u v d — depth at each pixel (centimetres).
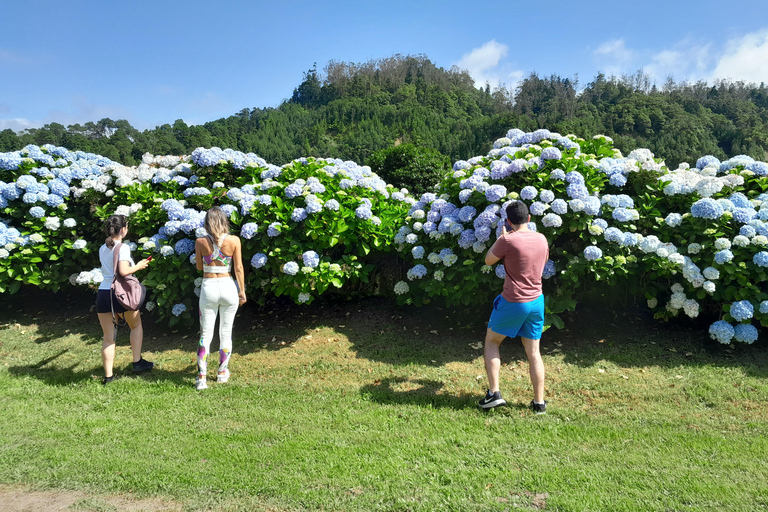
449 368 448
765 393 372
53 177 645
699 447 300
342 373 447
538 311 349
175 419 359
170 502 256
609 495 250
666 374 414
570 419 349
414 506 244
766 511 235
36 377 461
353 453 300
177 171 615
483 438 317
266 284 527
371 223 540
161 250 510
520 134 584
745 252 438
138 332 457
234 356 495
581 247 480
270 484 266
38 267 601
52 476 282
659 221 473
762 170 523
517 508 241
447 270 502
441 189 579
